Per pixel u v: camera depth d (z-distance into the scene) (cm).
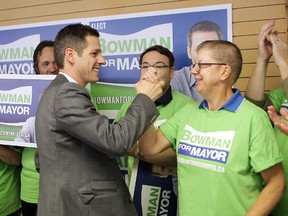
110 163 134
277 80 201
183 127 134
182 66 219
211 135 122
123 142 116
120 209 132
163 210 171
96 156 128
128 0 231
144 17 226
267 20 203
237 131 117
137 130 119
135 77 231
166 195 170
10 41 266
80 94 122
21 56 263
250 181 116
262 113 120
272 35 163
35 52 218
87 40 132
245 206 116
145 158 156
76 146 125
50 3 253
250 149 114
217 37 211
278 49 158
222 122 121
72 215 124
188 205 124
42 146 128
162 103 182
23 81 184
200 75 124
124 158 227
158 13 222
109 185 130
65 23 248
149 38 226
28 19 262
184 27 217
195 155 123
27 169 199
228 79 125
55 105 121
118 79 235
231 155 115
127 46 231
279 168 117
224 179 115
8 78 187
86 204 124
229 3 208
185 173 127
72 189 124
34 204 204
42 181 130
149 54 178
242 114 118
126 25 231
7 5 268
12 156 202
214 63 121
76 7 246
